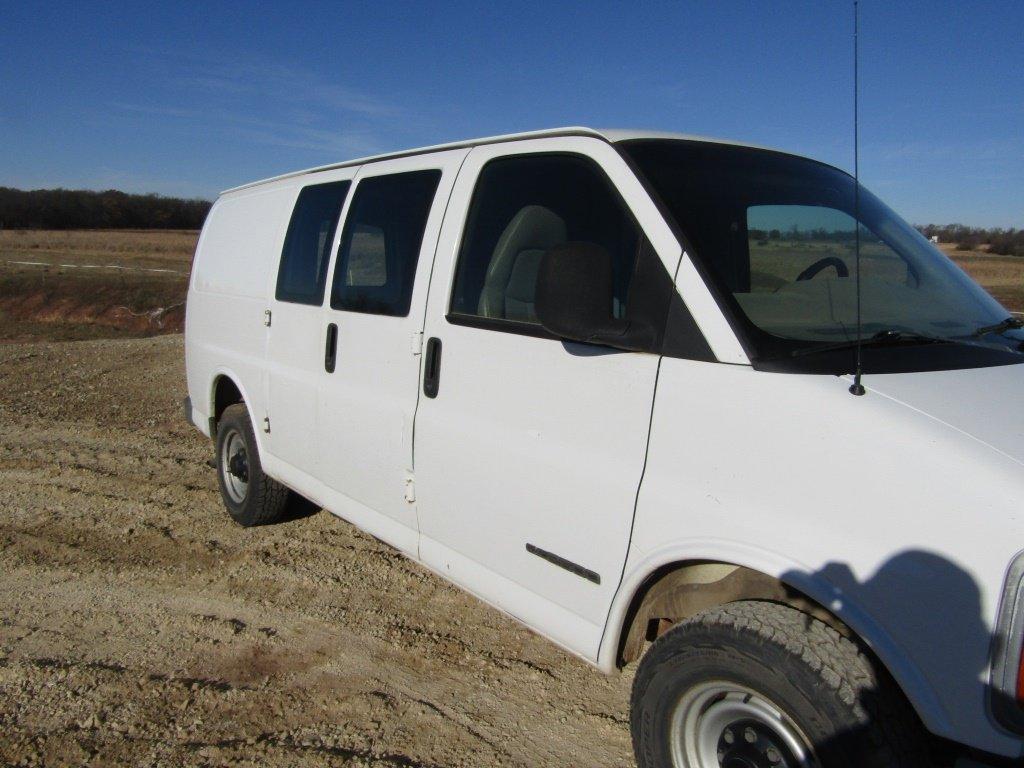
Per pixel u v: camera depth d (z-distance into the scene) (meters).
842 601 2.07
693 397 2.40
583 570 2.71
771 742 2.22
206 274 5.57
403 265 3.57
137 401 9.26
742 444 2.29
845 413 2.12
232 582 4.59
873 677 2.09
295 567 4.77
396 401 3.53
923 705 1.98
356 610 4.26
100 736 3.18
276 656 3.81
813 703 2.08
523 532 2.93
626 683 3.62
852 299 2.73
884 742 2.03
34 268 37.12
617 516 2.59
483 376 3.09
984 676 1.88
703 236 2.59
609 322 2.50
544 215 3.00
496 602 3.08
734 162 3.05
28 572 4.73
